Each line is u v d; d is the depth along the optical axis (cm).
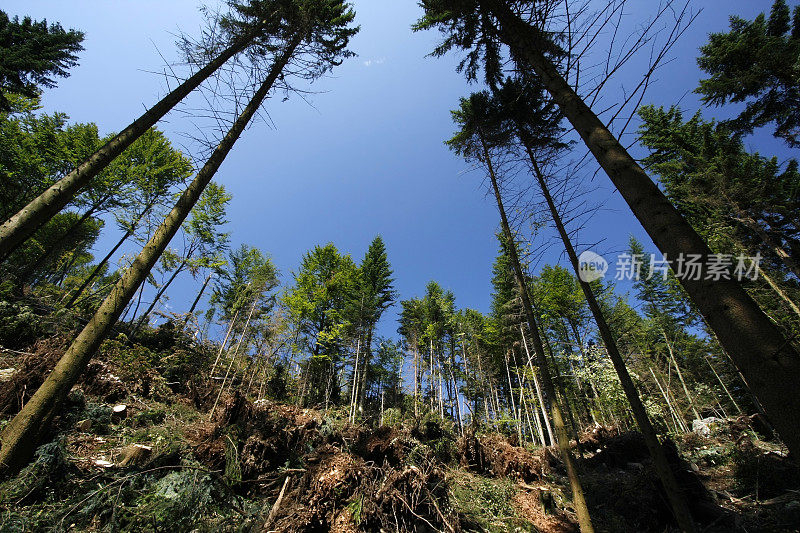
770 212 1149
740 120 1165
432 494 539
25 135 1409
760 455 737
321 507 463
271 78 656
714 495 665
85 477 381
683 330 1888
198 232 1817
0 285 1001
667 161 1302
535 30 365
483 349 2178
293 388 1538
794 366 135
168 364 1025
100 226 2133
